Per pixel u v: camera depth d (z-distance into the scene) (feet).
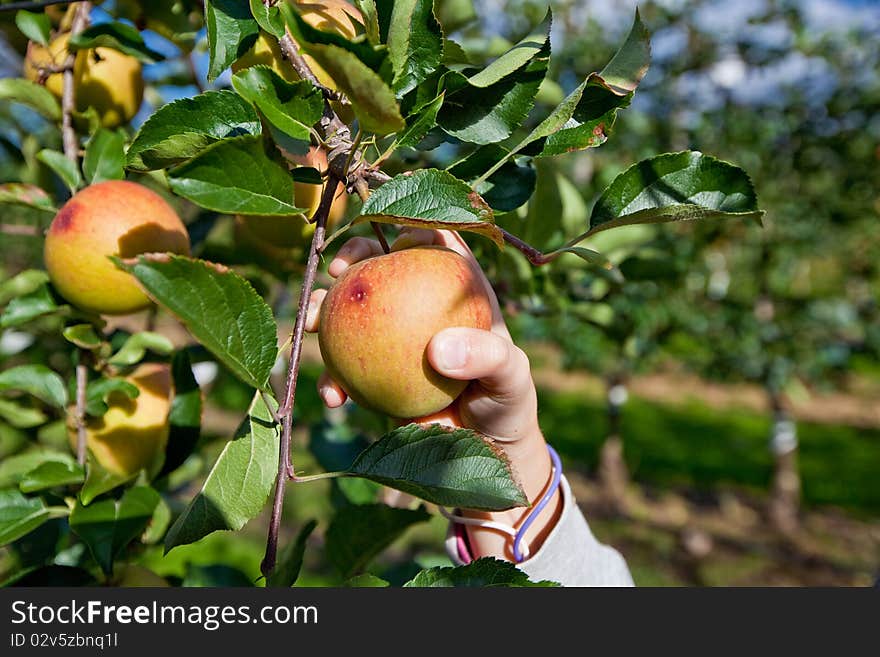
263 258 1.62
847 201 4.07
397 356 0.83
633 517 5.28
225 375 1.92
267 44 0.95
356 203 1.16
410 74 0.81
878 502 6.14
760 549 4.87
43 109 1.36
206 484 0.82
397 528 1.14
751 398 10.36
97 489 1.16
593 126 0.93
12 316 1.22
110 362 1.30
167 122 0.82
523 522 1.09
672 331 4.43
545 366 10.91
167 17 1.38
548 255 0.84
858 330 5.12
